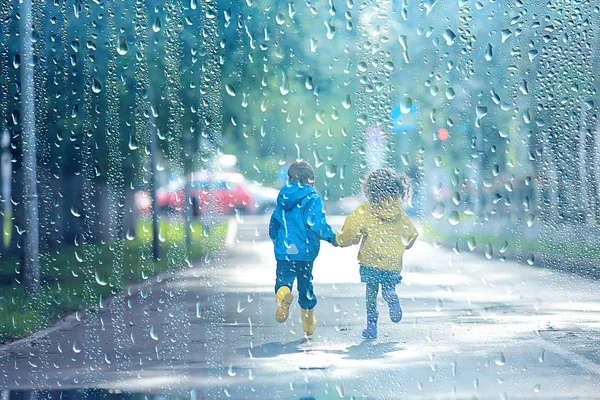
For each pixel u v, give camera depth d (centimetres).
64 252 2436
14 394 844
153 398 808
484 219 2480
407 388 813
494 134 2295
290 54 2206
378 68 1606
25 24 1702
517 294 1559
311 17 2184
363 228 1113
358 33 1658
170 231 2805
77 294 1684
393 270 1116
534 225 2366
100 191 2577
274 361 966
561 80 2141
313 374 887
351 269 1995
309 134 2186
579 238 2227
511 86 2106
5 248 2631
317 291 1603
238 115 2294
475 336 1106
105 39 1923
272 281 1911
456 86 1919
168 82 2158
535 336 1108
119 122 2078
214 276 2030
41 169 2194
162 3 2045
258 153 2275
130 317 1395
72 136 2092
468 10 1788
